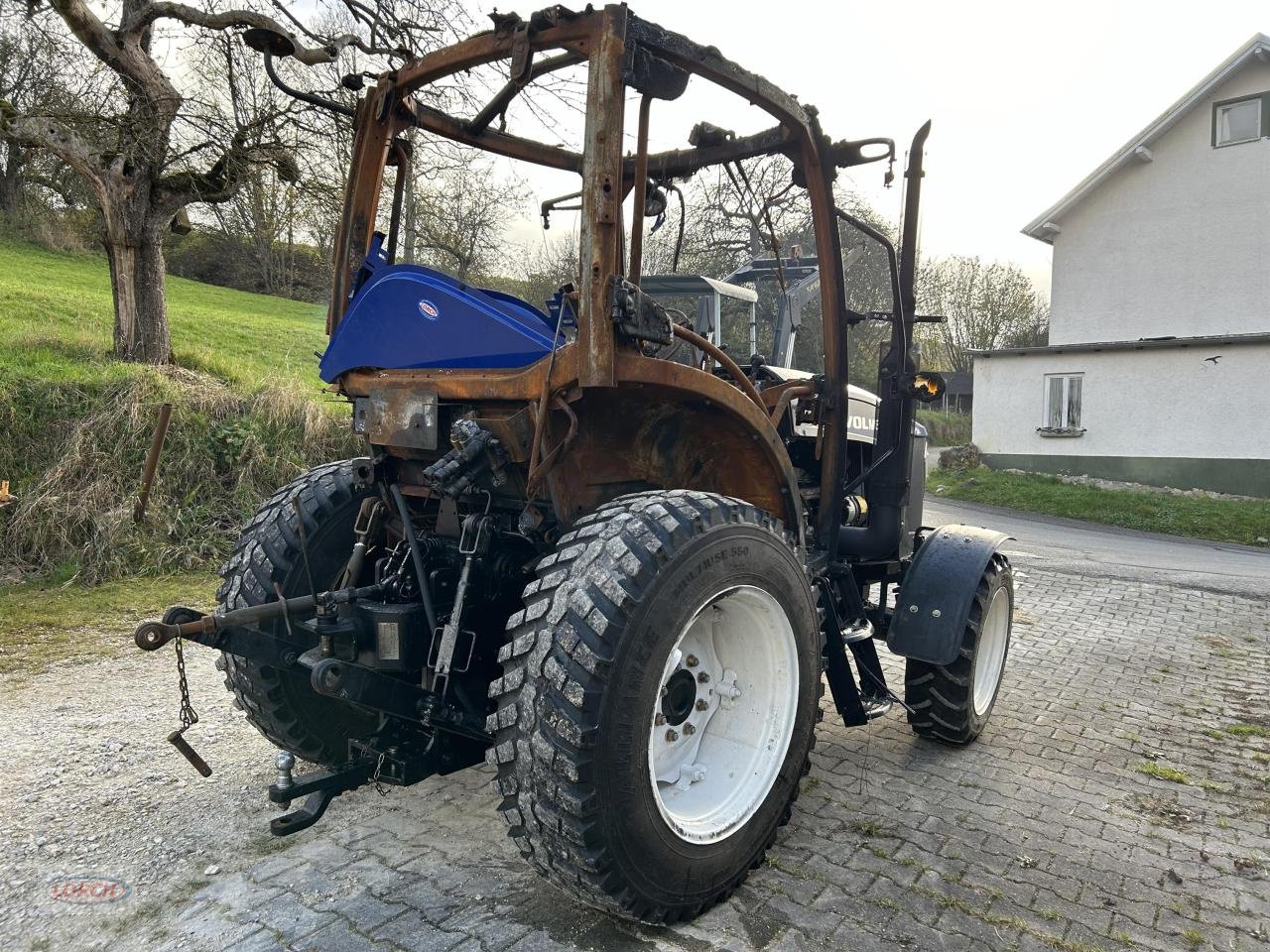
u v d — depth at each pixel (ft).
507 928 7.96
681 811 8.14
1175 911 8.71
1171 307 61.62
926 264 127.85
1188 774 12.28
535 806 6.93
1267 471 53.62
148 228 32.22
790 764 8.88
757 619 8.71
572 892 7.50
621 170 7.22
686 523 7.64
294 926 7.95
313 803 8.07
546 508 8.59
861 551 12.63
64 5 27.48
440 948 7.64
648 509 7.70
